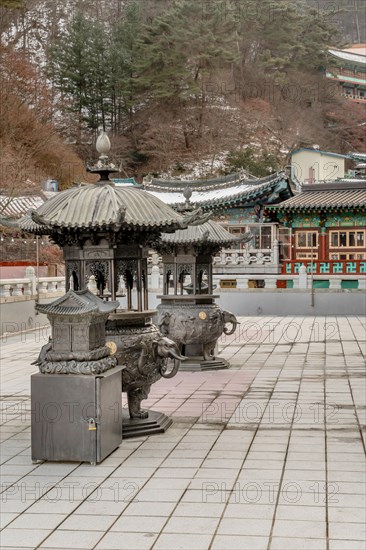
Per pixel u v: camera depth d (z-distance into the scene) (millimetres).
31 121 48844
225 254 35156
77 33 68188
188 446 8477
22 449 8555
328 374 13906
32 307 25922
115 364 8492
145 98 73250
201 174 70875
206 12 69812
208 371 14414
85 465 7754
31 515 6211
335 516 5988
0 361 16938
